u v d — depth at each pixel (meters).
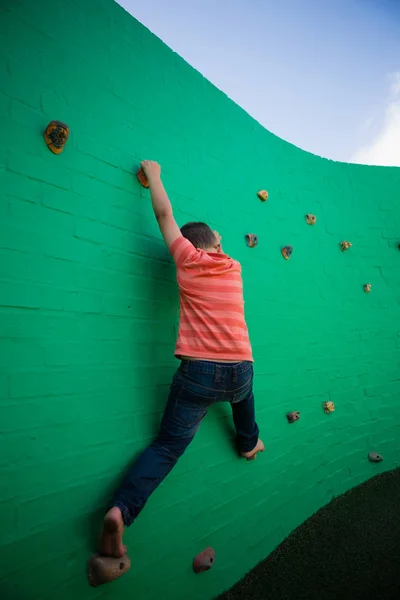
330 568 1.93
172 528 1.71
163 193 1.82
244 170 2.58
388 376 3.26
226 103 2.55
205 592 1.76
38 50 1.54
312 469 2.57
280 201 2.82
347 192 3.40
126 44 1.93
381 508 2.48
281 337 2.56
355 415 2.98
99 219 1.65
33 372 1.36
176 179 2.07
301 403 2.60
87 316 1.55
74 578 1.37
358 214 3.41
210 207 2.26
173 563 1.68
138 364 1.71
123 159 1.80
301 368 2.66
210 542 1.85
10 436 1.28
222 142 2.45
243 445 2.05
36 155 1.47
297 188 3.00
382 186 3.63
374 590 1.73
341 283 3.12
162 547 1.66
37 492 1.32
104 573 1.37
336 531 2.25
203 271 1.71
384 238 3.51
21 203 1.40
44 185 1.48
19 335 1.34
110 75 1.82
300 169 3.08
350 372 3.01
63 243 1.51
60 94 1.59
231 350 1.66
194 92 2.31
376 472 2.99
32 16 1.54
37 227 1.44
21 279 1.37
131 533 1.56
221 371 1.62
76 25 1.71
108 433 1.55
